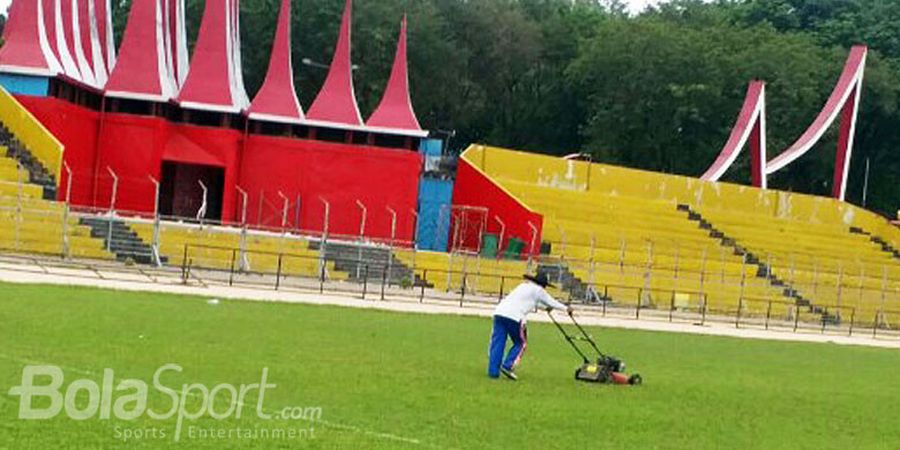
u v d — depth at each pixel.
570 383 19.83
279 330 23.88
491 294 44.59
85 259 38.16
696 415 17.36
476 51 97.06
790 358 31.17
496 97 101.19
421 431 13.60
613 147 89.25
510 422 14.88
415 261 45.59
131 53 51.41
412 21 88.88
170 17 59.41
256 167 53.38
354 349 21.70
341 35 55.28
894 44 99.69
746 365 27.50
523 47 96.56
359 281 43.41
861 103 88.94
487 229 54.25
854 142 95.88
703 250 56.16
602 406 17.23
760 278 53.91
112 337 19.33
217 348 19.42
